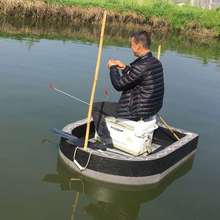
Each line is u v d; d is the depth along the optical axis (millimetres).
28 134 6750
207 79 12219
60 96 8875
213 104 9766
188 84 11391
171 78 11891
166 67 13383
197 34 26000
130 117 5961
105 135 6215
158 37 22109
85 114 7988
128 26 24047
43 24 19531
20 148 6254
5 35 15141
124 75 5859
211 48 19984
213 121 8602
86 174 5734
